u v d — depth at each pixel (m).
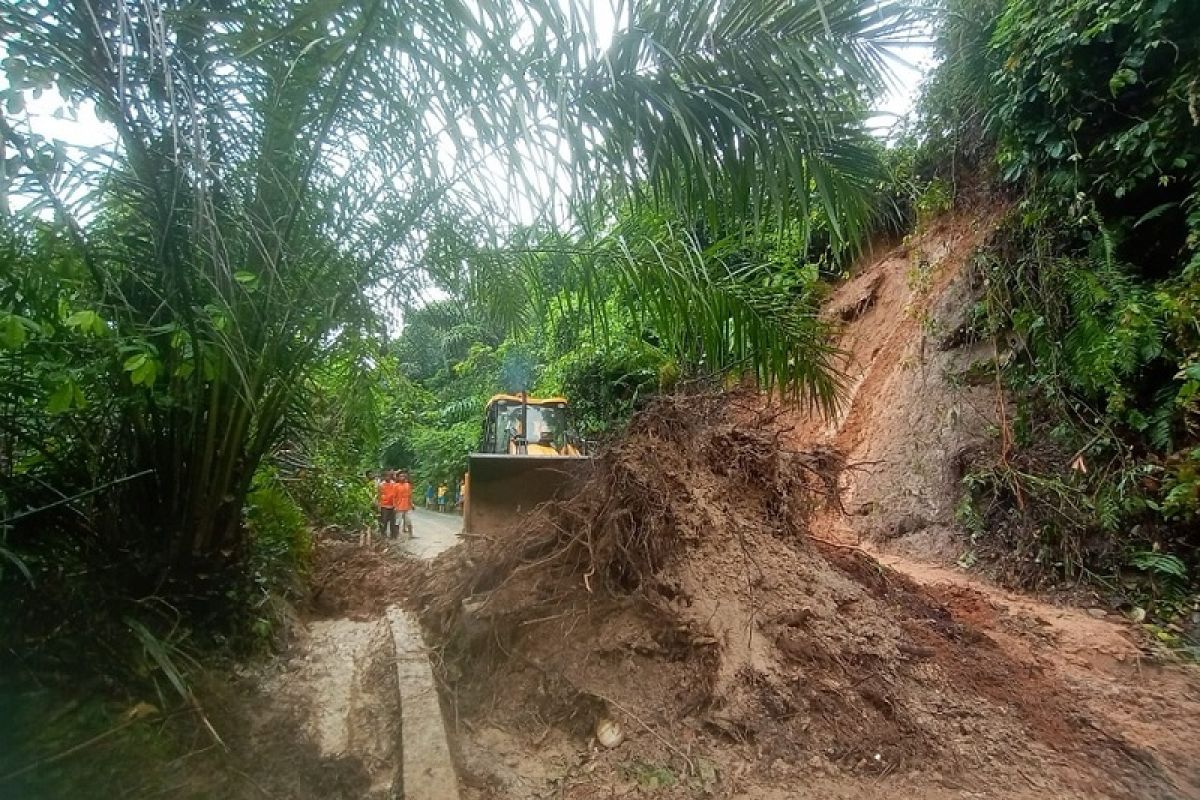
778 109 2.27
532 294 3.77
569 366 8.97
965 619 4.31
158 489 3.13
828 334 3.73
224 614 3.36
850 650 3.35
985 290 6.69
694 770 2.67
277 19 2.18
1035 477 5.51
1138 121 5.25
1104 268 5.32
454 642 3.75
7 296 2.27
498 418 8.20
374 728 2.99
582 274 3.50
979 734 2.96
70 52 2.06
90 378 2.56
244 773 2.44
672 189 2.50
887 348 8.77
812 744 2.82
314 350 3.30
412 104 2.42
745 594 3.50
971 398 6.76
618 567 3.55
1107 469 5.14
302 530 5.30
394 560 6.47
